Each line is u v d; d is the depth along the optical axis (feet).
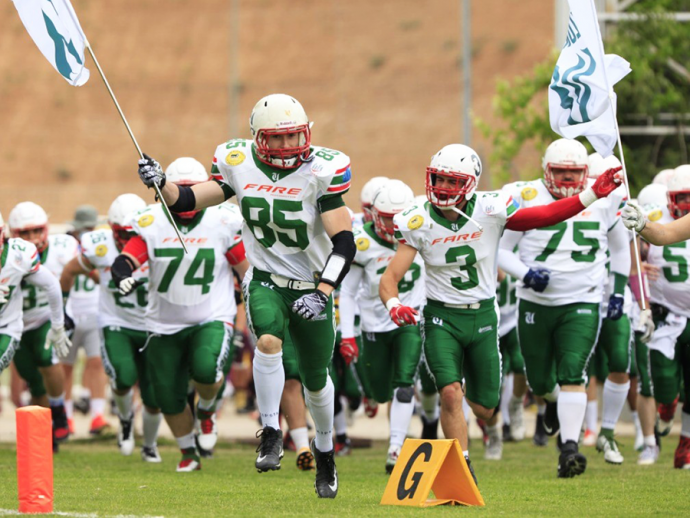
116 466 111.14
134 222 104.42
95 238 120.57
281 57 385.91
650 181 207.31
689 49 213.05
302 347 77.51
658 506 78.38
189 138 390.83
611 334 115.14
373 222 113.39
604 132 94.32
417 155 370.53
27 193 392.27
